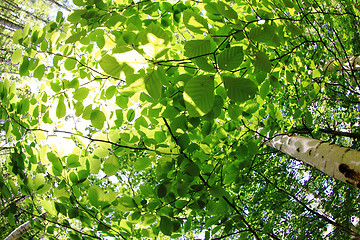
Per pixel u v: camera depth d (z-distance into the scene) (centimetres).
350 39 354
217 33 140
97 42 139
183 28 188
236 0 187
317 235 427
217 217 160
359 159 118
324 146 147
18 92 718
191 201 161
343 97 423
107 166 146
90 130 483
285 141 198
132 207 145
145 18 170
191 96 71
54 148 144
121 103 154
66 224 159
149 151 146
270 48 173
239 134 181
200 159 167
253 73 160
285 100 394
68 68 148
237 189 200
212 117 117
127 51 70
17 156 153
